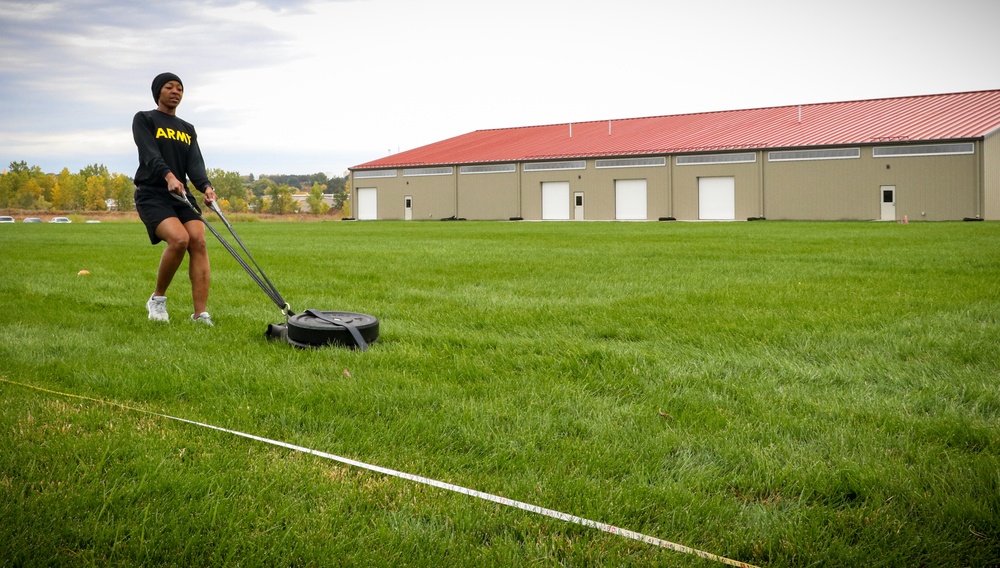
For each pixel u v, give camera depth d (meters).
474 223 41.34
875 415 3.29
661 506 2.40
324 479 2.58
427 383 3.85
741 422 3.21
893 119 43.09
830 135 42.12
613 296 7.41
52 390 3.71
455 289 8.13
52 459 2.73
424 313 6.27
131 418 3.24
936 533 2.21
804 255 12.78
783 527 2.25
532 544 2.15
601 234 22.97
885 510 2.34
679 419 3.26
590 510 2.35
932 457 2.74
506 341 4.91
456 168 53.91
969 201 37.25
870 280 8.56
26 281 8.87
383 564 2.04
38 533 2.18
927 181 38.19
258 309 6.54
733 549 2.14
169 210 5.66
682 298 7.12
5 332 5.32
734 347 4.79
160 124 5.60
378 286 8.37
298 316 4.95
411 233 25.41
